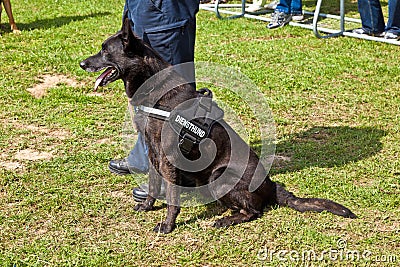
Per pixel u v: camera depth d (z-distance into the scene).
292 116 6.38
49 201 4.53
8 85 7.18
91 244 3.98
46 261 3.77
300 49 8.90
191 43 4.65
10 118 6.23
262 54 8.57
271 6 11.55
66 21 10.66
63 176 4.95
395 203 4.50
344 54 8.65
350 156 5.35
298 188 4.76
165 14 4.38
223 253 3.87
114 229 4.18
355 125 6.12
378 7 9.36
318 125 6.12
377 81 7.47
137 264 3.77
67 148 5.52
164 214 4.39
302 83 7.35
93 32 9.88
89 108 6.55
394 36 9.24
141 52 4.07
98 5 12.11
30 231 4.14
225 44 9.12
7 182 4.84
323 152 5.42
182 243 4.00
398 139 5.73
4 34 9.62
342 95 6.99
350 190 4.69
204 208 4.49
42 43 9.09
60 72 7.77
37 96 6.93
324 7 12.20
